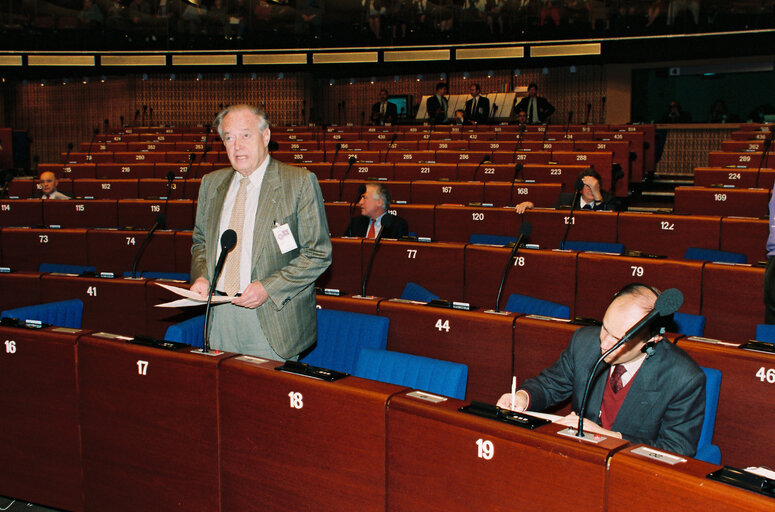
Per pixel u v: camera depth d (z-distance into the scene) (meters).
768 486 1.44
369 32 17.58
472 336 3.31
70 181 9.34
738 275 4.25
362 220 6.02
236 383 2.28
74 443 2.66
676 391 2.18
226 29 17.70
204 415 2.36
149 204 7.55
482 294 5.04
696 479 1.48
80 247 6.16
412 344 3.45
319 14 17.59
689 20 15.44
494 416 1.82
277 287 2.72
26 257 6.20
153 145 12.85
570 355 2.47
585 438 1.69
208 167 10.50
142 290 4.15
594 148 10.90
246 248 2.87
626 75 17.34
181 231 6.08
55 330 2.72
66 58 17.22
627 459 1.58
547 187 7.92
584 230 6.16
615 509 1.58
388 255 5.31
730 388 2.75
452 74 18.88
